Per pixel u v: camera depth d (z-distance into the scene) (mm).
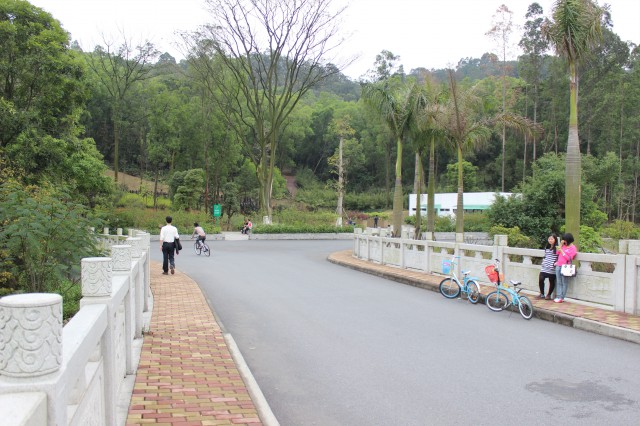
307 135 87562
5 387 1914
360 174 88875
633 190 53750
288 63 39906
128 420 4551
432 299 12180
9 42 20391
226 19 35906
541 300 10891
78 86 22594
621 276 9625
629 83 55094
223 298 12016
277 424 4547
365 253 21297
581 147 65875
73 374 2318
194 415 4715
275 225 38969
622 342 8008
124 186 56125
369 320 9625
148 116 51125
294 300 11805
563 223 26406
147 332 8109
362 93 25062
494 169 73125
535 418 4910
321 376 6242
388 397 5500
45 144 20500
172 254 16000
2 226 9344
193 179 49250
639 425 4742
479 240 32031
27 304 1955
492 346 7715
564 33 14023
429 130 24547
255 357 7078
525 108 63000
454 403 5312
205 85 43625
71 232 9477
